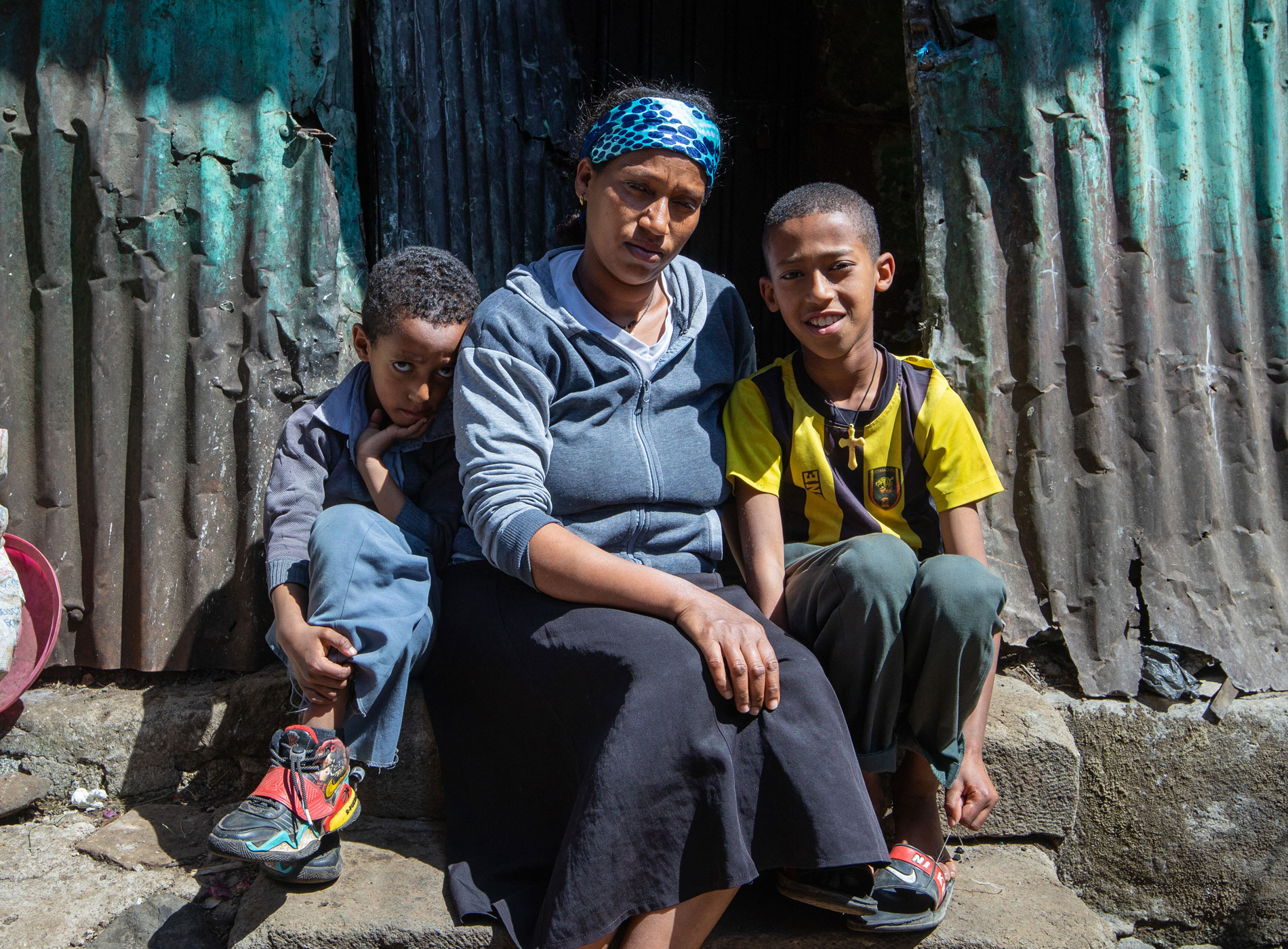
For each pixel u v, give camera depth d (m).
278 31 2.33
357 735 1.81
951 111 2.39
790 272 1.86
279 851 1.64
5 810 2.08
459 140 2.88
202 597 2.29
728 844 1.52
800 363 2.00
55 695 2.26
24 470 2.28
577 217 2.09
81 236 2.27
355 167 2.55
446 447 2.02
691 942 1.57
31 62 2.24
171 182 2.28
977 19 2.38
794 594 1.84
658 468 1.85
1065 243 2.37
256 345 2.32
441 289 1.90
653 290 1.96
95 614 2.28
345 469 2.01
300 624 1.78
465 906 1.65
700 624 1.61
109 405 2.28
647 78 3.29
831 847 1.53
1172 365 2.38
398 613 1.79
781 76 3.38
